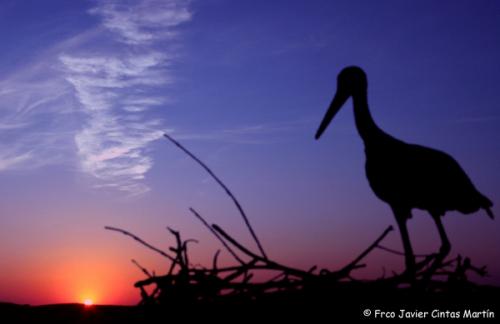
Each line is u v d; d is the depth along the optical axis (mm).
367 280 5047
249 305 4883
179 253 5008
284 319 4836
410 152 7660
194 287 4934
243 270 4969
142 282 5070
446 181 7531
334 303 4879
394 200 7703
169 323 4906
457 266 5238
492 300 4980
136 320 5109
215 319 4867
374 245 5078
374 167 7867
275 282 4930
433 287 5105
